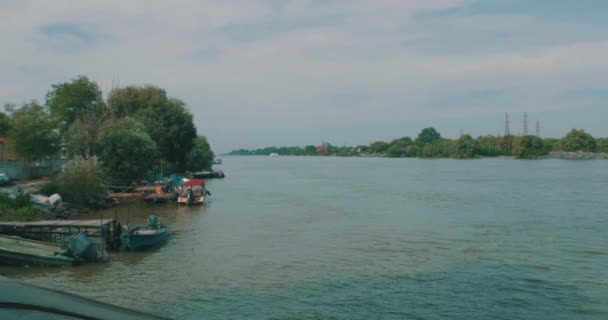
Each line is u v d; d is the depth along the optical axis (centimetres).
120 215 4288
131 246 2758
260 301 1867
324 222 3884
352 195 6231
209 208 4856
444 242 2997
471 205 4941
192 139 8288
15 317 205
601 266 2377
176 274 2258
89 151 5528
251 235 3291
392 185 7844
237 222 3900
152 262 2494
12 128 5888
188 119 8206
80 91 7350
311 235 3288
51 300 241
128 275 2238
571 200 5250
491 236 3192
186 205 5025
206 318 1694
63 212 3928
